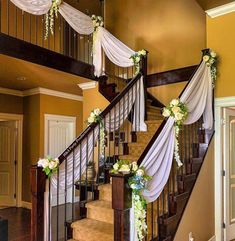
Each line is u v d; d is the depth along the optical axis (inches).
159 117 203.9
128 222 92.9
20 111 262.1
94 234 121.6
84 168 137.7
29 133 256.2
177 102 118.6
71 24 187.5
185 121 130.0
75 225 129.0
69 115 273.7
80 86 221.5
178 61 214.7
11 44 150.9
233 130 175.2
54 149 260.8
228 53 161.0
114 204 92.9
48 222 118.3
